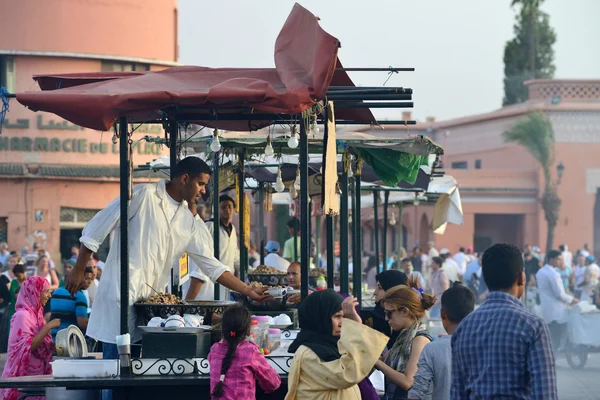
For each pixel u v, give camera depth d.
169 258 8.88
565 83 58.62
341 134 11.96
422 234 59.19
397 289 7.93
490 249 6.13
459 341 5.99
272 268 14.49
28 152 41.59
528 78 74.06
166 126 9.87
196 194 8.95
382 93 8.28
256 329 8.18
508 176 58.38
